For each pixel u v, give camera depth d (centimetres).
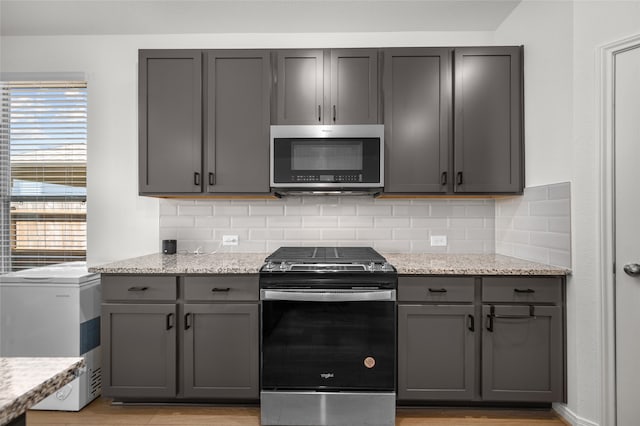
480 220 257
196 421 195
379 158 218
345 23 248
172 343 196
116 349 198
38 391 59
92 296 216
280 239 260
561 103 192
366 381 188
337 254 218
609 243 176
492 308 192
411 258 231
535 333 192
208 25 250
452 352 194
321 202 259
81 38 260
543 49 205
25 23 245
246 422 194
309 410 188
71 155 260
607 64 175
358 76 224
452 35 259
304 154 220
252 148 224
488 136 222
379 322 188
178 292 198
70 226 261
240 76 224
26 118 259
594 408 181
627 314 173
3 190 259
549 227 202
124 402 210
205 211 260
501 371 193
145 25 249
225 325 196
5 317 206
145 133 225
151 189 225
